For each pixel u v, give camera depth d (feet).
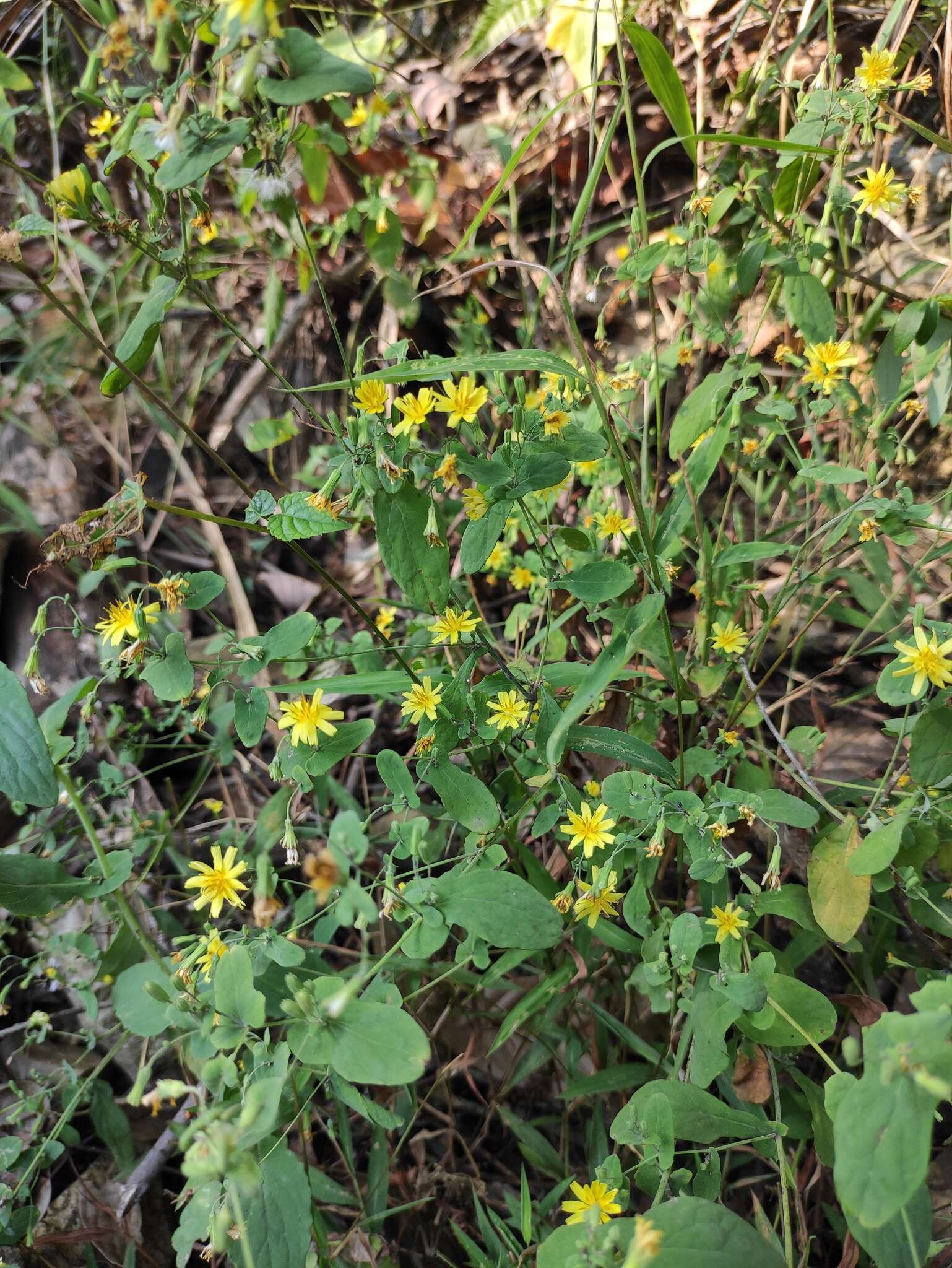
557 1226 0.92
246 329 1.40
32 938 1.01
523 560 1.16
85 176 0.73
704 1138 0.73
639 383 1.12
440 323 1.45
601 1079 0.88
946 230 1.22
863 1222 0.55
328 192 1.37
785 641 1.15
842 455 1.16
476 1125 1.02
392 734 1.26
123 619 0.77
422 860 0.75
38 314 1.35
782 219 1.00
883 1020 0.58
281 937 0.73
